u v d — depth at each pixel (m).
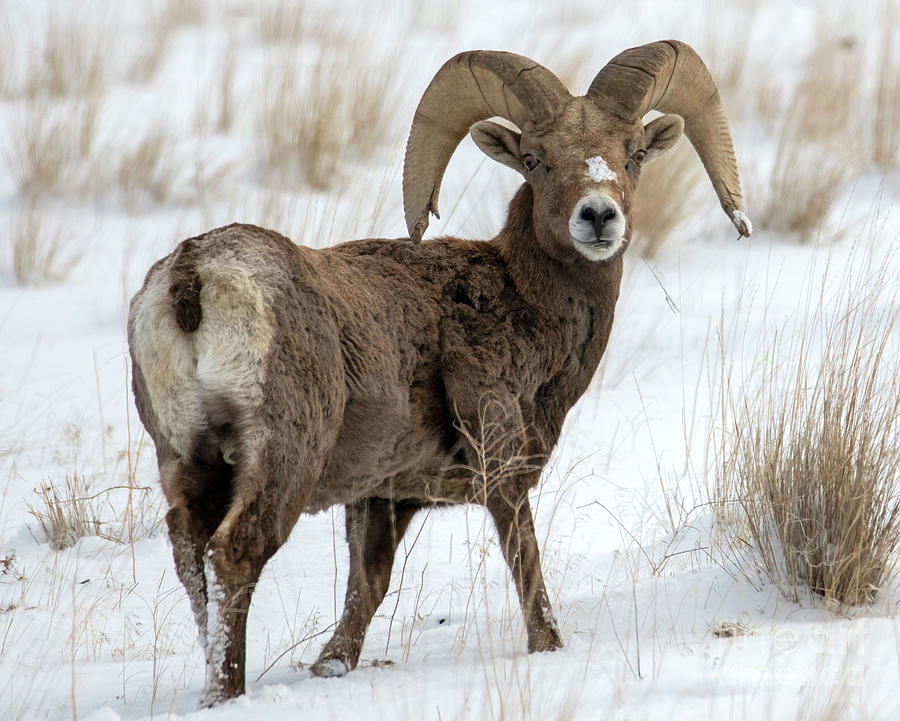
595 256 20.86
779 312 40.94
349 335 19.84
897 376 26.38
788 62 68.75
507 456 21.28
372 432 20.41
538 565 21.30
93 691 20.48
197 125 59.16
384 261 21.94
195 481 18.50
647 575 25.11
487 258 22.64
